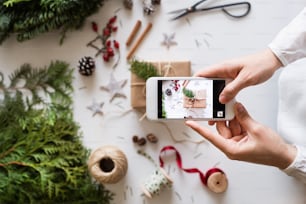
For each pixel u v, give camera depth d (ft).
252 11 2.97
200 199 3.00
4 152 2.80
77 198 2.91
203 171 2.99
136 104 2.89
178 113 2.49
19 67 2.96
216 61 2.98
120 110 2.98
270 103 2.98
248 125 2.32
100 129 2.98
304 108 2.72
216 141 2.35
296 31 2.43
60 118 2.89
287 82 2.76
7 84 2.96
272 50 2.46
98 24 2.95
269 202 3.00
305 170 2.34
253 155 2.33
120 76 2.97
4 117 2.86
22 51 2.95
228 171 3.00
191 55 2.98
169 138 2.98
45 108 2.94
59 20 2.73
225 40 2.98
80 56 2.97
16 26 2.74
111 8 2.95
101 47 2.96
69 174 2.81
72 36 2.95
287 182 2.99
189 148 2.99
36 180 2.81
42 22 2.74
